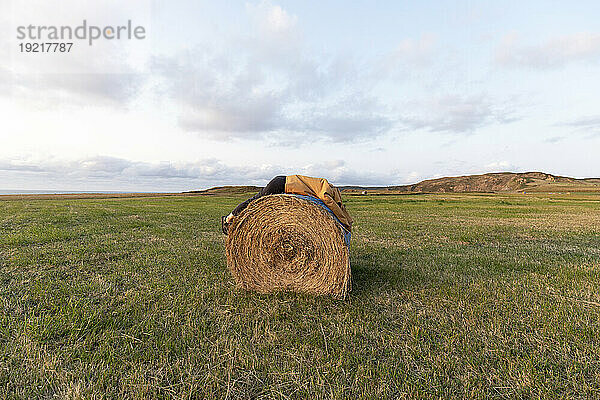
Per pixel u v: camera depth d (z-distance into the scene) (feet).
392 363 10.03
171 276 19.08
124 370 9.57
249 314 13.64
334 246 15.80
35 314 13.50
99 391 8.64
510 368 9.70
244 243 17.19
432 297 15.64
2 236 31.99
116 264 21.84
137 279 18.47
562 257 24.59
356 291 16.62
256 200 17.12
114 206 87.97
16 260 22.34
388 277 18.98
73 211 66.54
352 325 12.54
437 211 77.61
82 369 9.55
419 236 36.37
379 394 8.53
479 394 8.59
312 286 16.35
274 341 11.30
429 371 9.64
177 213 66.39
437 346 10.98
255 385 9.04
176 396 8.46
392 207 93.35
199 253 25.81
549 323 12.63
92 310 13.56
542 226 45.55
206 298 15.48
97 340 11.17
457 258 24.29
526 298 15.42
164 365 9.78
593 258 24.29
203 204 104.01
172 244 29.86
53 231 35.58
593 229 42.06
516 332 12.01
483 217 61.11
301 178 19.01
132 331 11.86
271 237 16.98
